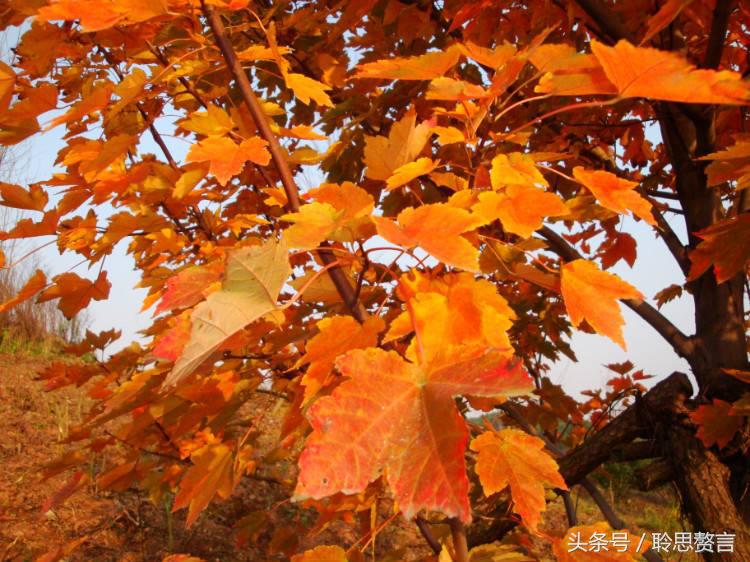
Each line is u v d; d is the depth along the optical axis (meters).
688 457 0.80
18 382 2.49
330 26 0.91
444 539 0.63
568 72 0.38
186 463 0.81
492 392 0.27
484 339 0.35
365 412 0.28
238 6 0.42
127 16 0.39
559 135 0.97
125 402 0.57
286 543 1.01
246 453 0.59
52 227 0.58
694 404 0.84
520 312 1.04
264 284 0.31
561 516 2.13
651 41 0.78
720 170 0.49
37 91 0.51
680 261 0.95
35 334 3.21
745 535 0.72
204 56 0.53
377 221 0.34
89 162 0.46
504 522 0.84
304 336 0.51
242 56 0.45
